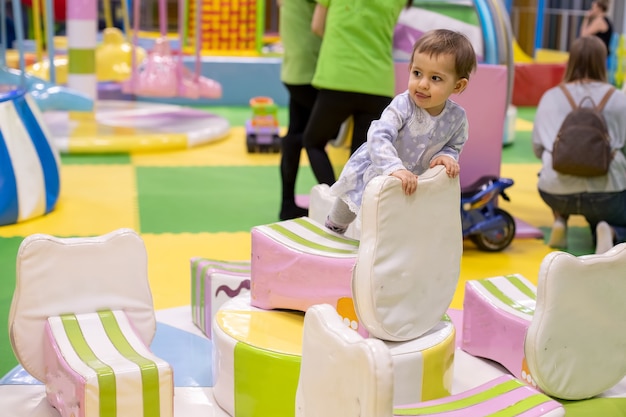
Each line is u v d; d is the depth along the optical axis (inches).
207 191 216.2
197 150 266.2
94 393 87.4
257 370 95.1
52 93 226.2
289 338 97.8
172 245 170.6
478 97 174.4
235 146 275.0
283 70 184.2
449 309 138.2
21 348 100.3
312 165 172.6
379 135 95.9
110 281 103.3
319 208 122.6
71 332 97.8
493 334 113.0
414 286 94.6
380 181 90.0
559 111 173.0
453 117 100.4
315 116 168.9
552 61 415.8
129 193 211.3
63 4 418.0
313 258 99.3
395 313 93.3
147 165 242.7
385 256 91.0
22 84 193.3
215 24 392.8
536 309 99.3
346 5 160.6
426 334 97.9
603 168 165.0
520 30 466.0
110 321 100.9
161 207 199.5
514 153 276.1
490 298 114.6
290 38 179.6
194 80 261.1
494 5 190.7
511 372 110.3
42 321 100.6
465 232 167.9
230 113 346.6
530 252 172.6
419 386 94.0
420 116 98.8
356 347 67.2
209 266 124.1
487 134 176.2
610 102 168.9
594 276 99.8
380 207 89.7
